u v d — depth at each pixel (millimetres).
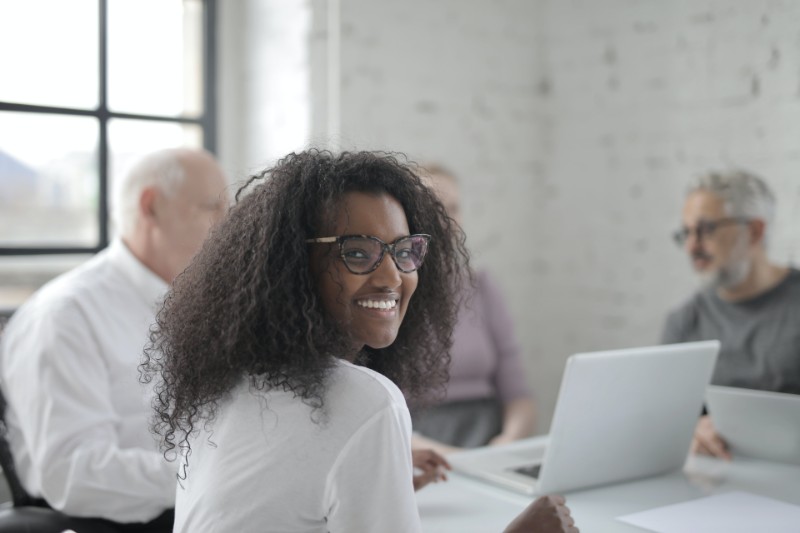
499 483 1689
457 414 2756
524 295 3682
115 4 2924
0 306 2705
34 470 1941
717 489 1663
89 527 1743
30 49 2766
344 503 1043
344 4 3070
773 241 2920
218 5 3164
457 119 3416
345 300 1157
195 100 3148
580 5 3514
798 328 2305
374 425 1042
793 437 1821
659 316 3295
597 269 3506
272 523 1067
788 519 1464
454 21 3387
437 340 1449
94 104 2896
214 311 1145
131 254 2125
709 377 1750
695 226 2438
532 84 3645
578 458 1609
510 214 3613
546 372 3707
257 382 1108
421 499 1606
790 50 2865
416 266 1231
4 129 2740
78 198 2895
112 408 1970
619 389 1592
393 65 3217
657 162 3281
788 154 2881
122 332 2020
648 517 1483
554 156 3650
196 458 1174
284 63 3076
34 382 1858
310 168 1192
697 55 3137
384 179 1220
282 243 1138
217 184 2145
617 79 3404
